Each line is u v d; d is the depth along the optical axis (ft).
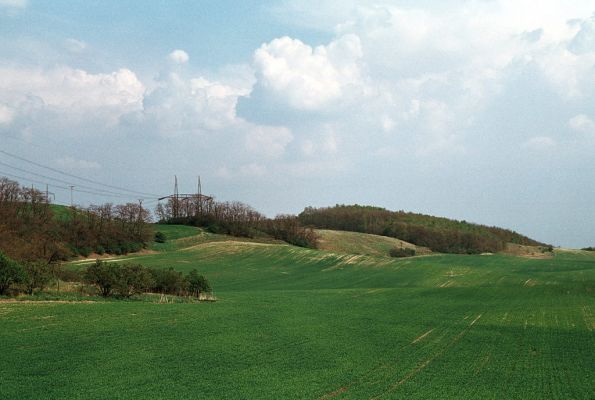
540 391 75.61
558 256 568.41
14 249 229.25
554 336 121.19
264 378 80.48
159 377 79.25
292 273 346.74
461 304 190.08
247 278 326.44
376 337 118.73
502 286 252.83
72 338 102.53
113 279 167.12
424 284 280.31
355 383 79.00
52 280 164.04
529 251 608.60
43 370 80.38
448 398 71.56
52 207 421.59
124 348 96.78
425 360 95.40
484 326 136.56
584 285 241.96
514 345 110.32
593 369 89.10
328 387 76.02
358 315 156.76
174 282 195.93
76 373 79.46
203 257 403.75
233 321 134.00
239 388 74.74
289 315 151.94
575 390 76.07
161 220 599.98
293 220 563.07
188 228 531.09
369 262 371.35
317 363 91.30
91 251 379.14
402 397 71.67
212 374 82.07
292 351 100.73
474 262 388.16
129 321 123.34
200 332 115.75
